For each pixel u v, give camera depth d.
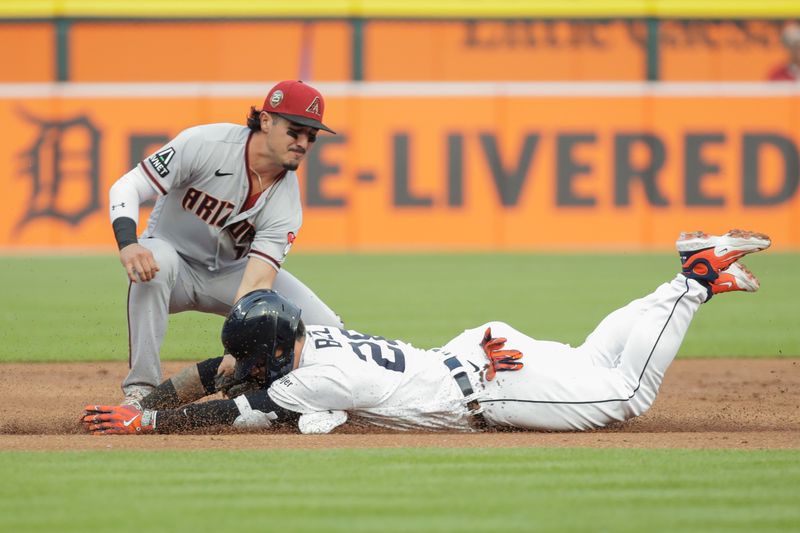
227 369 18.92
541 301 42.91
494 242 63.47
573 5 70.94
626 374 18.56
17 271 53.53
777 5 70.62
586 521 12.75
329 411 18.17
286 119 19.00
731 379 27.27
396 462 15.84
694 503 13.61
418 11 70.88
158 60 71.62
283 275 21.64
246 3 71.31
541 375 18.44
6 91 62.19
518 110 63.12
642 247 63.38
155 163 19.48
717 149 63.12
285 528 12.44
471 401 18.38
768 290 47.75
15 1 71.31
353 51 71.12
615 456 16.39
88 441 17.59
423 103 63.16
